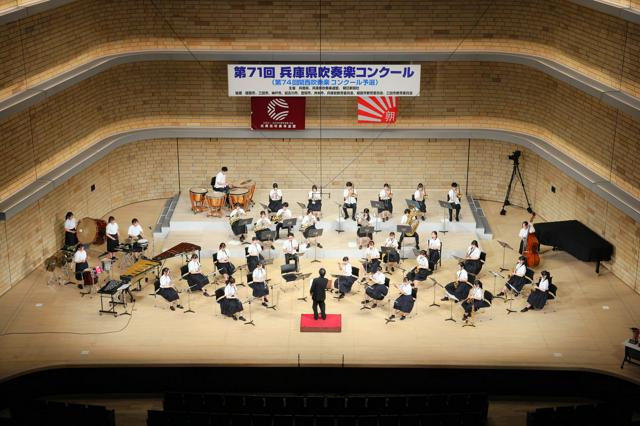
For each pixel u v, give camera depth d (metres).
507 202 36.69
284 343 27.58
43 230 32.22
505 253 33.41
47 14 30.89
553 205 35.59
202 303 29.97
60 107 32.34
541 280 29.00
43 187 30.16
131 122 36.44
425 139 37.44
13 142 29.64
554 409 23.61
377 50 35.91
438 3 35.19
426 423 23.75
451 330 28.30
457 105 36.84
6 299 29.98
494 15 35.06
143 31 35.41
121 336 27.95
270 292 30.61
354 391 26.98
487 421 25.58
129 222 35.94
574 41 32.56
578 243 31.58
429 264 31.03
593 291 30.62
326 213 35.72
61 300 30.03
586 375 26.52
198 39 35.72
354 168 38.00
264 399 24.56
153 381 26.91
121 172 37.09
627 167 30.14
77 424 23.73
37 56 30.42
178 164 37.84
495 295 30.36
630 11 27.41
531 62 33.81
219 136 36.50
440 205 34.53
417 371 26.66
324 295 28.30
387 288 29.25
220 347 27.38
